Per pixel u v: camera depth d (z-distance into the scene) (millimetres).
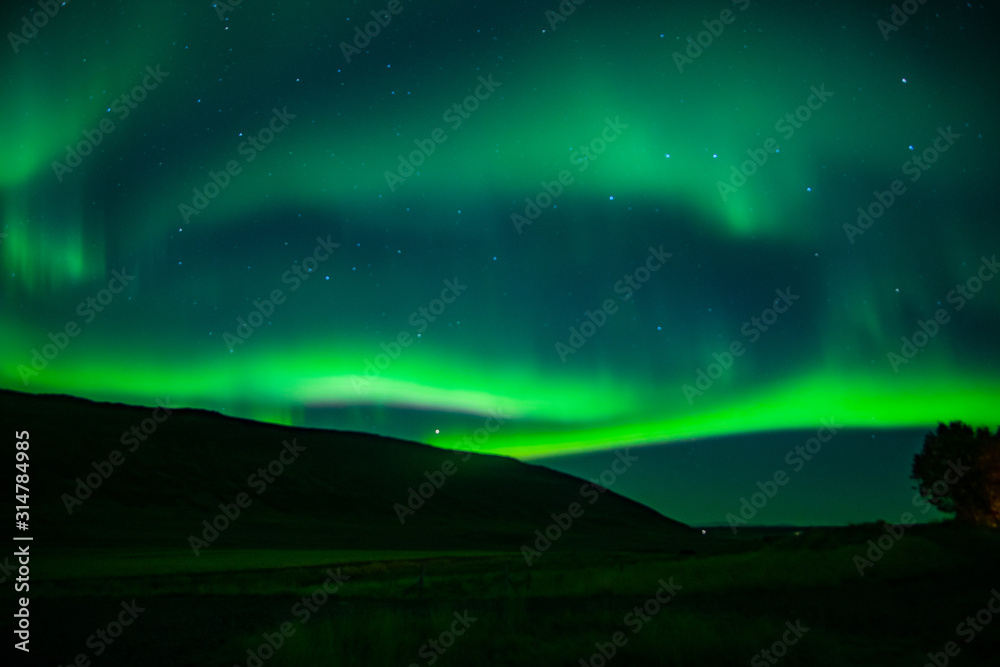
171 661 12047
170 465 103375
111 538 63781
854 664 10688
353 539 78688
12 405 118438
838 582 22062
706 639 11047
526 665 10570
